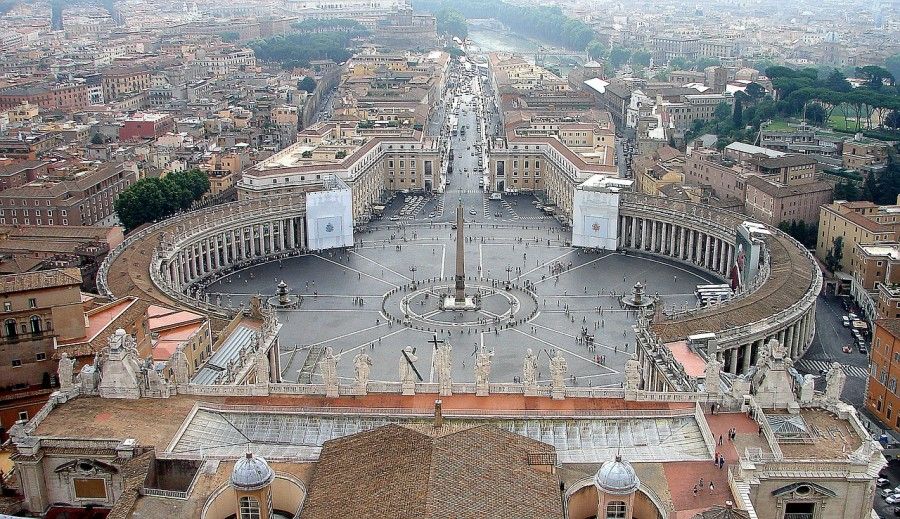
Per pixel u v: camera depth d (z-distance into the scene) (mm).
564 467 107250
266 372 139125
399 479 91750
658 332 179000
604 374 195375
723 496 102125
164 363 138750
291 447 115500
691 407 122438
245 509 94750
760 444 111812
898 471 153000
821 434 113000
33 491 108062
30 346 146375
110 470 107562
